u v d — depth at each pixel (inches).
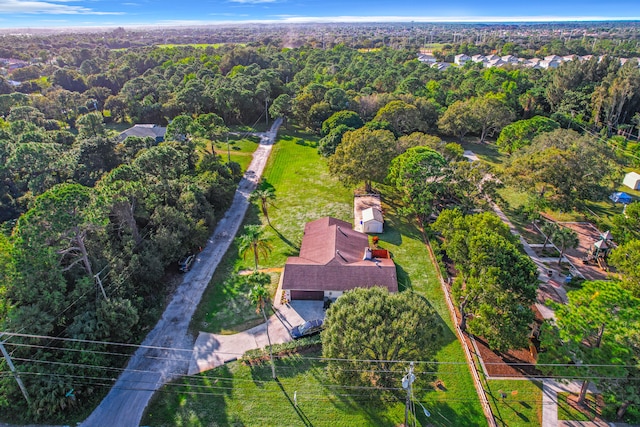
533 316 1330.0
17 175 2420.0
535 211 2187.5
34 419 1221.7
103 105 4849.9
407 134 3769.7
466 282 1523.1
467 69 6633.9
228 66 6250.0
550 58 7583.7
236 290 1829.5
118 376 1387.8
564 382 1326.3
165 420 1243.8
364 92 4773.6
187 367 1434.5
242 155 3545.8
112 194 1715.1
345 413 1263.5
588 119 4151.1
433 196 2220.7
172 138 3004.4
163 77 5575.8
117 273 1619.1
